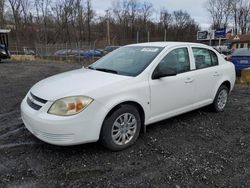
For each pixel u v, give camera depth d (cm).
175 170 327
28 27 5559
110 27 6081
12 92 763
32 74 1232
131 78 387
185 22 7188
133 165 338
